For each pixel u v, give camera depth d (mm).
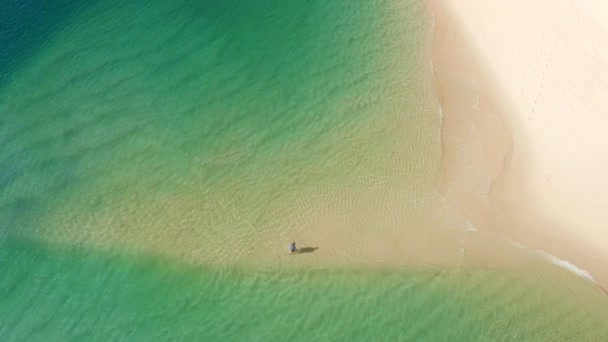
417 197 27062
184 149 30375
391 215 26625
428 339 23625
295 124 30375
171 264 26406
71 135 32125
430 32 33312
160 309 25375
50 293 26594
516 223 26219
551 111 28734
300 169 28562
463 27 33188
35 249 27938
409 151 28531
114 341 24812
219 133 30719
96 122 32438
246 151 29734
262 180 28484
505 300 24109
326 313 24516
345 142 29219
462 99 30281
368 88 31188
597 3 30391
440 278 24766
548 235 25797
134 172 29859
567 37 30391
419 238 25906
